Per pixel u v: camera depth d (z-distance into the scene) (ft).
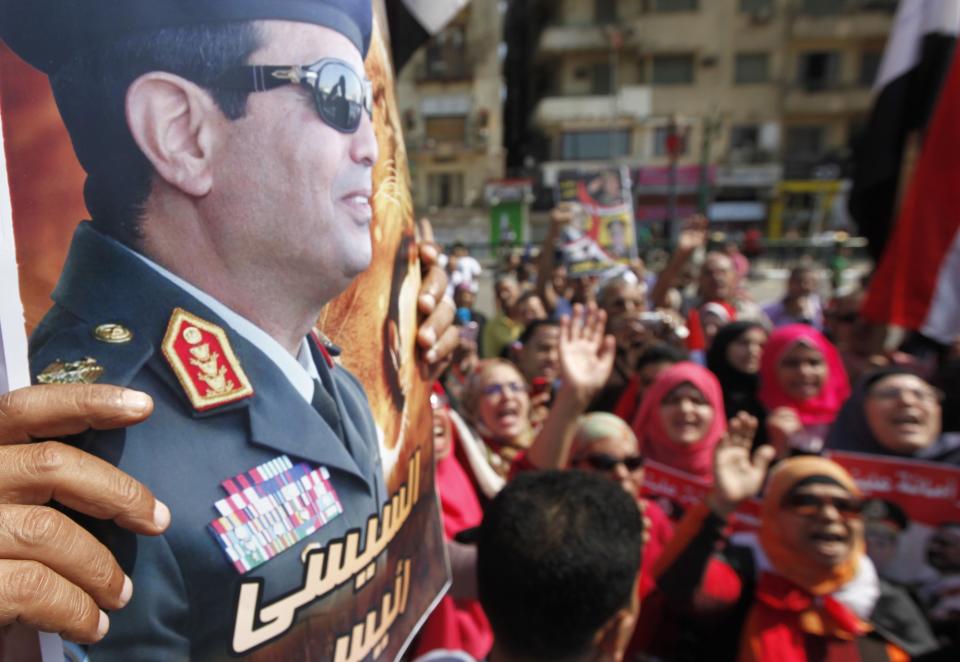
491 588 4.04
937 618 5.79
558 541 3.87
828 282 45.50
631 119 89.20
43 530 1.58
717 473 5.54
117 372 1.70
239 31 1.86
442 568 2.95
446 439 6.39
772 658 5.10
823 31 86.43
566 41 88.79
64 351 1.65
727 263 14.87
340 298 2.29
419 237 3.85
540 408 9.57
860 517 5.37
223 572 1.81
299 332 2.06
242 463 1.88
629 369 11.21
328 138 2.06
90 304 1.69
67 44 1.64
